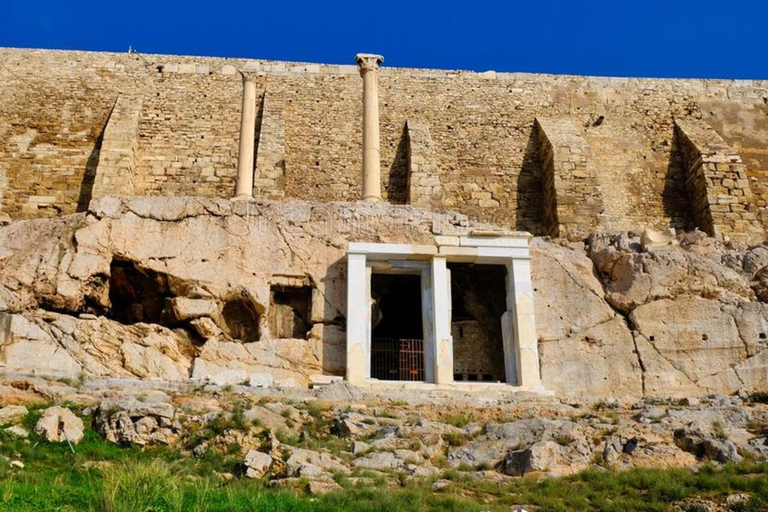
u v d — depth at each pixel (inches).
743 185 1251.2
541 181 1311.5
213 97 1332.4
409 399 784.3
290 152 1293.1
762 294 939.3
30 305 860.6
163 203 933.2
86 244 895.1
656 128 1385.3
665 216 1302.9
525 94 1393.9
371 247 909.2
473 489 554.9
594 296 932.6
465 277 993.5
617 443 623.2
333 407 718.5
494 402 778.2
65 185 1234.6
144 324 872.3
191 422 637.9
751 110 1422.2
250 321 923.4
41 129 1280.8
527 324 889.5
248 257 920.3
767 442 623.8
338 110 1339.8
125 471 522.9
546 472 587.8
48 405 660.7
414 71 1392.7
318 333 895.7
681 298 924.0
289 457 582.2
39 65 1339.8
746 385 887.7
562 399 813.2
